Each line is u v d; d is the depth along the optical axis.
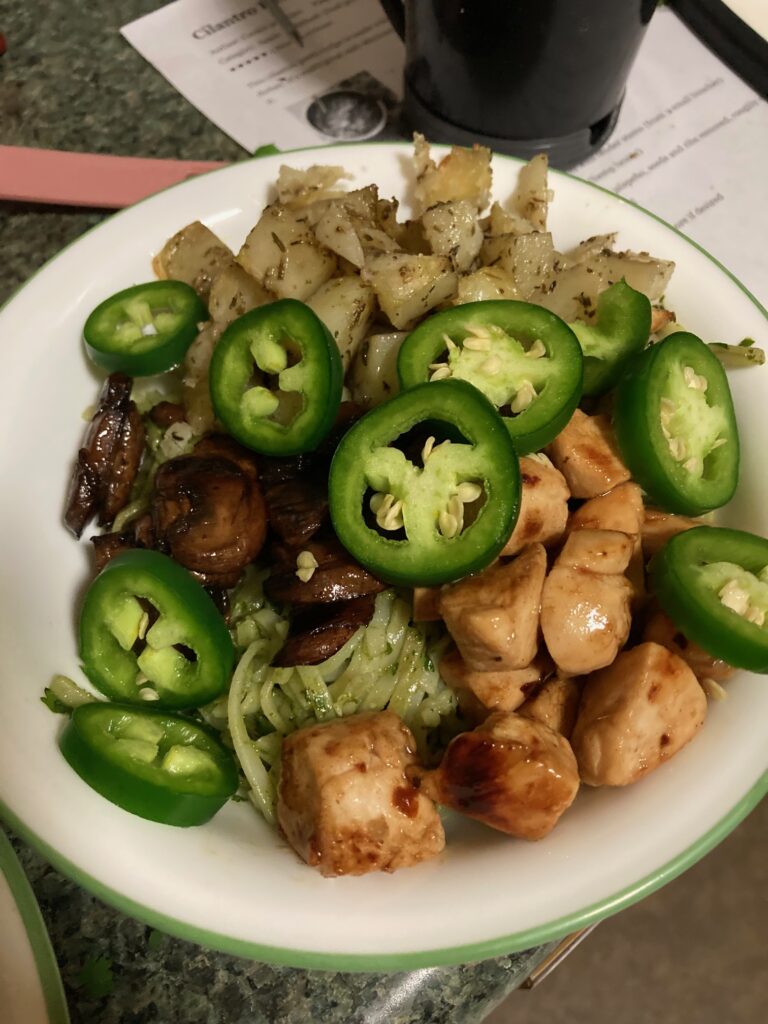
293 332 0.18
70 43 0.30
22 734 0.14
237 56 0.29
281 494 0.18
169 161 0.25
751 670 0.16
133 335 0.19
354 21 0.30
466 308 0.18
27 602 0.17
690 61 0.30
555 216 0.22
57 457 0.19
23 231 0.25
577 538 0.17
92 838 0.14
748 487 0.18
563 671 0.17
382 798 0.15
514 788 0.15
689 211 0.26
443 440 0.18
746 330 0.20
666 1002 0.31
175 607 0.16
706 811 0.14
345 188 0.21
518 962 0.17
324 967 0.13
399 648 0.19
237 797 0.17
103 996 0.16
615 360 0.19
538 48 0.22
